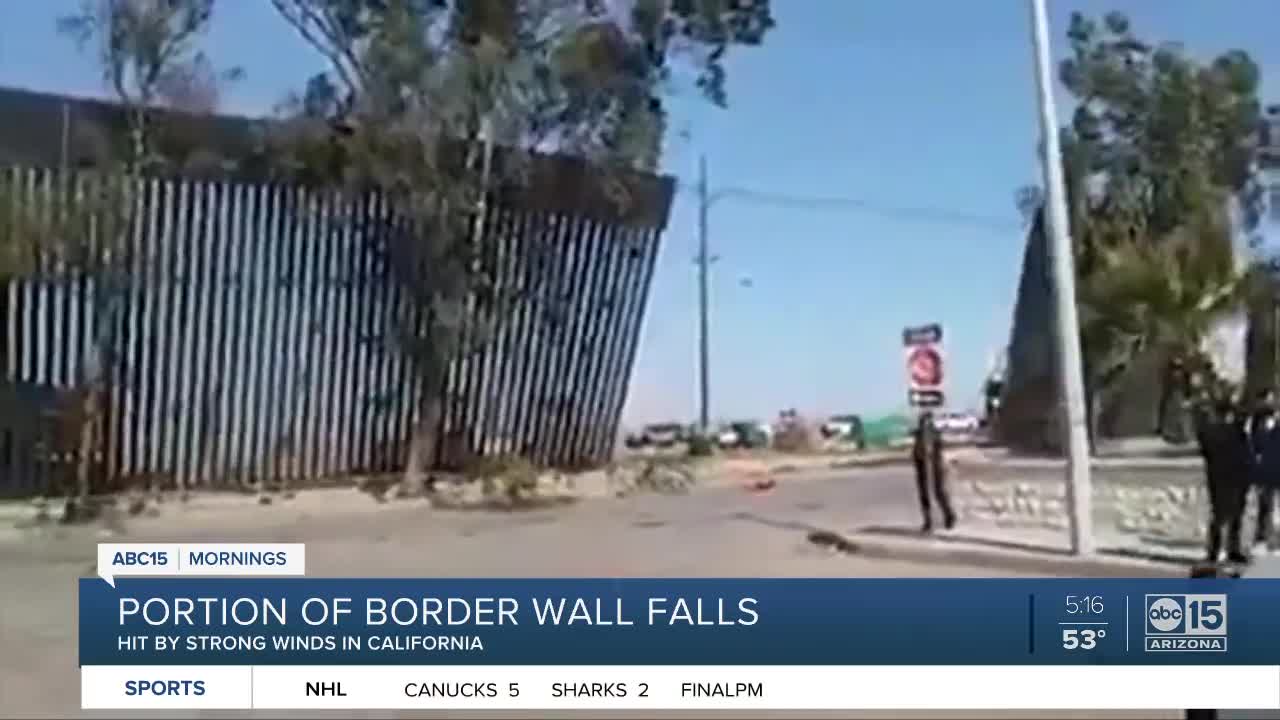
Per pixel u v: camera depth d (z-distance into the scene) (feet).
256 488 109.81
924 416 69.31
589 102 108.06
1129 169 117.39
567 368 128.47
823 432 220.02
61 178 97.66
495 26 103.91
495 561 60.95
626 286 131.13
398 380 118.32
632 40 107.24
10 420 100.58
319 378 115.14
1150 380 99.30
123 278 103.55
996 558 57.52
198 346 109.40
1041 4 60.44
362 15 101.14
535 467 118.93
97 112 98.94
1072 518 57.47
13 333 99.91
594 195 122.42
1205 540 59.67
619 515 91.09
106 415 105.29
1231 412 53.88
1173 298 97.45
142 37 97.14
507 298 120.37
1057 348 61.52
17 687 34.01
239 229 110.11
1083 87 119.75
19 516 92.12
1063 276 59.36
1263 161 122.93
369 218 114.21
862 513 86.58
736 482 125.90
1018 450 104.47
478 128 106.22
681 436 208.23
